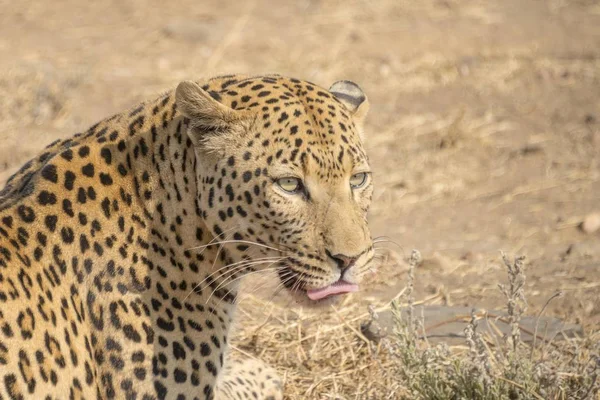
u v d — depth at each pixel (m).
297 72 24.53
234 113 8.79
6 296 8.12
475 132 21.33
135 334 8.82
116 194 9.00
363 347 12.34
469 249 15.95
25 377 8.05
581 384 10.55
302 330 12.82
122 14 28.44
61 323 8.50
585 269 14.88
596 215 16.84
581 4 31.19
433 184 18.98
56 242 8.70
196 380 9.08
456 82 24.52
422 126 21.77
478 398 10.12
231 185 8.82
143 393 8.83
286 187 8.84
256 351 12.38
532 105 23.06
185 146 8.98
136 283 8.89
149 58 25.05
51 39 26.20
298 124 8.80
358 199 9.23
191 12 28.84
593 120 21.94
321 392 11.52
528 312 13.34
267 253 9.03
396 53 26.20
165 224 9.01
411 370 10.39
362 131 9.67
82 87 22.83
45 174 8.87
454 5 30.59
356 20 28.80
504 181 19.08
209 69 24.31
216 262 9.12
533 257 15.53
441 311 13.12
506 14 29.94
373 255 9.20
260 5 29.86
